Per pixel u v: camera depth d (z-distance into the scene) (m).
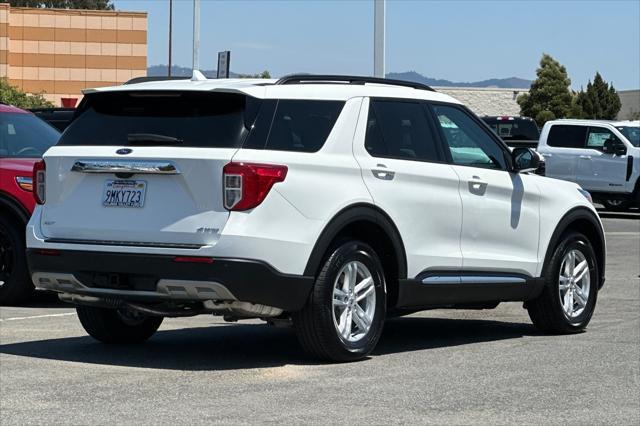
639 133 30.48
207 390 7.49
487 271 9.73
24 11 59.75
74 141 8.59
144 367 8.37
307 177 8.22
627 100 98.31
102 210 8.34
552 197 10.43
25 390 7.45
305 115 8.45
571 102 83.12
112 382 7.75
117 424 6.52
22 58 59.88
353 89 8.84
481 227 9.68
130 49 61.09
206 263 7.88
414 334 10.44
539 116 82.12
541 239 10.27
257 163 7.98
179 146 8.13
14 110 13.24
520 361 8.79
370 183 8.67
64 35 60.34
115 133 8.45
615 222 28.12
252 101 8.20
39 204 8.76
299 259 8.11
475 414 6.86
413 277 9.05
